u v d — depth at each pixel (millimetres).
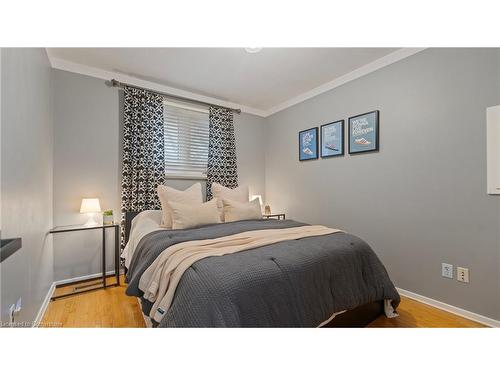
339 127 2822
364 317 1645
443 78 1929
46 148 2006
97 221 2561
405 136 2193
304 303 1209
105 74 2621
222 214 2697
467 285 1799
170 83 2953
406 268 2186
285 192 3658
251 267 1146
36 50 1641
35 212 1582
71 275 2430
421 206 2082
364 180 2568
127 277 1842
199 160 3373
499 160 1644
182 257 1253
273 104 3750
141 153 2750
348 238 1741
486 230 1710
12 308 1110
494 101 1667
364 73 2541
